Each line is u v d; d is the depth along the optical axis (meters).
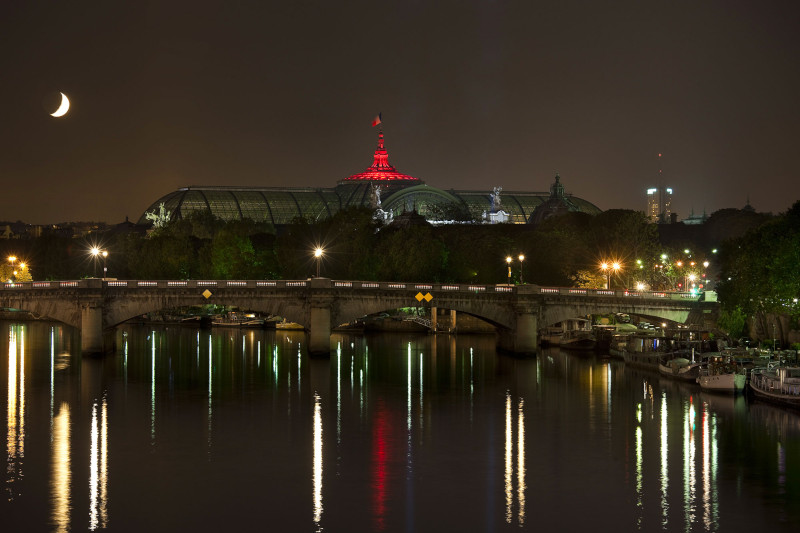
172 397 139.25
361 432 118.19
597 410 131.25
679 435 116.62
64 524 86.75
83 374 159.12
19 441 112.69
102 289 172.50
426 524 87.38
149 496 93.88
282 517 88.81
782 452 109.06
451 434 117.44
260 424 122.06
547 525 87.19
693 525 87.31
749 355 156.25
